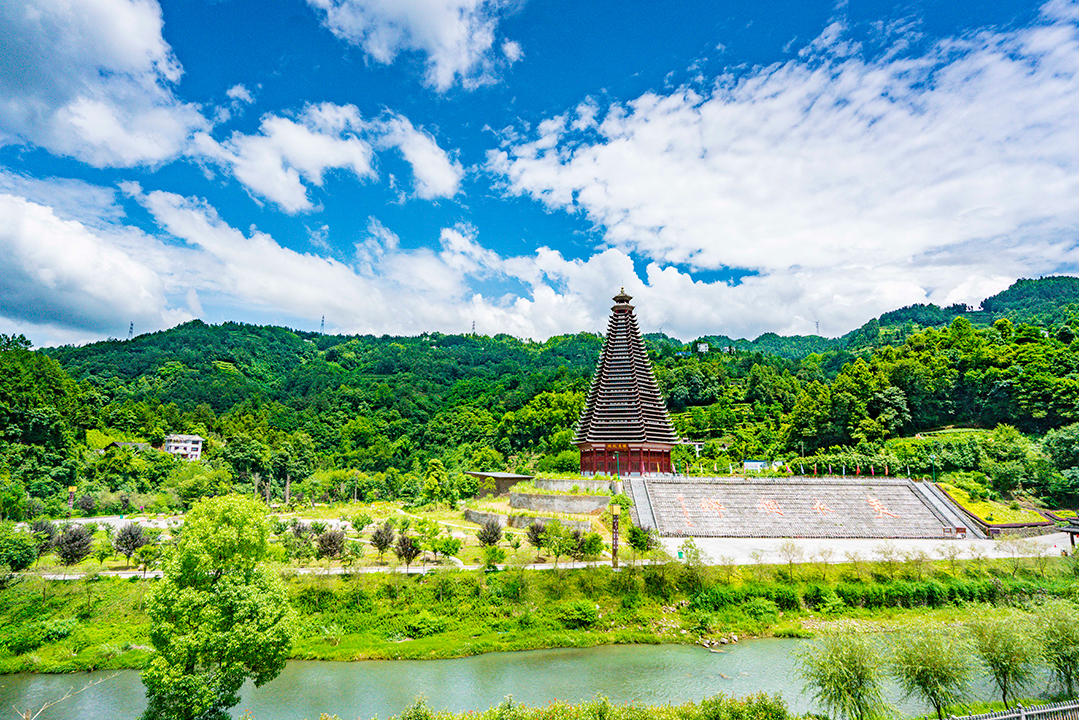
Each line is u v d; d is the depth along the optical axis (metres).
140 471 140.75
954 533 86.31
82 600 57.56
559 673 49.59
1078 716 34.94
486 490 126.62
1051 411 131.12
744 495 94.38
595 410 110.31
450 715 36.38
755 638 57.44
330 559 64.69
